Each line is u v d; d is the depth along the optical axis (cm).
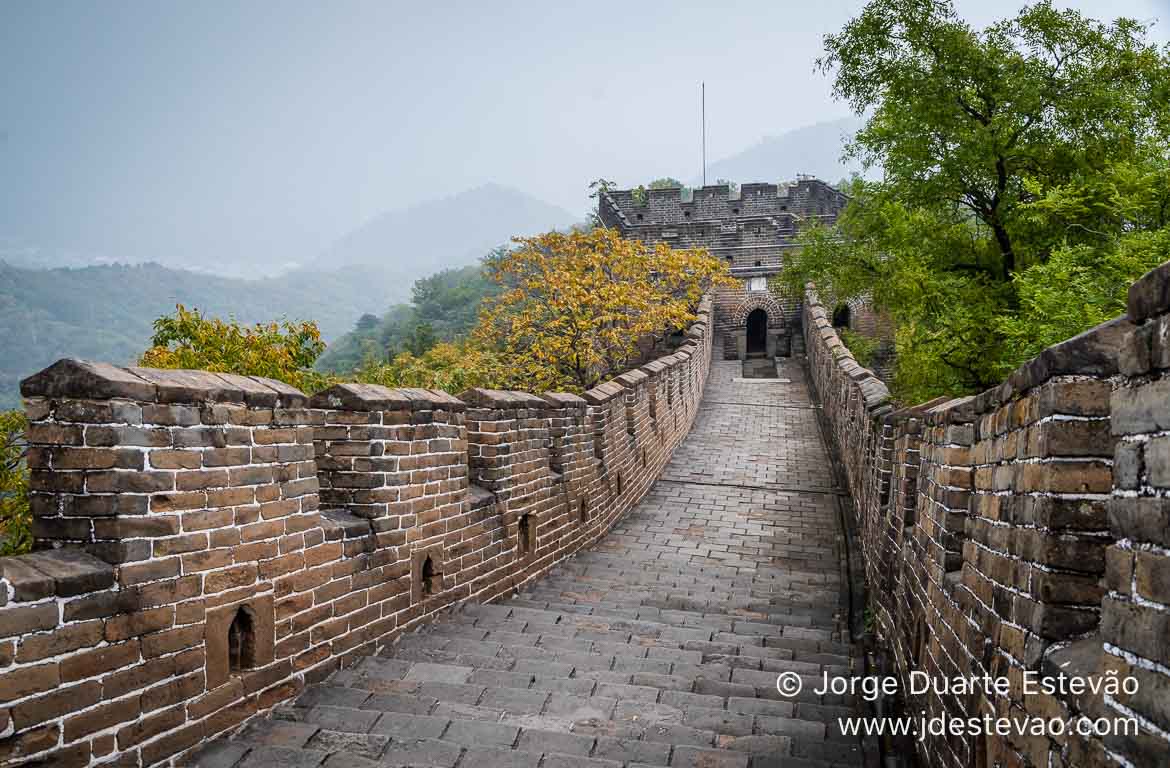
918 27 1504
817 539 1316
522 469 930
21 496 933
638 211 4609
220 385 454
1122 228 1252
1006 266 1556
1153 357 214
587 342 2306
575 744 471
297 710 495
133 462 396
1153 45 1452
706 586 1043
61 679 361
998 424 379
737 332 3788
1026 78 1444
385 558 625
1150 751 208
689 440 2131
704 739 494
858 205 1756
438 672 577
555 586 980
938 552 507
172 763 414
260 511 482
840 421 1878
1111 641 234
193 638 428
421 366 2409
